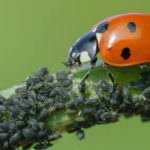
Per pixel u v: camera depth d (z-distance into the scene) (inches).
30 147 3.5
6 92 3.5
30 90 3.5
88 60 3.7
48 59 4.6
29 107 3.4
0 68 4.6
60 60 4.6
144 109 3.5
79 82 3.5
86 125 3.5
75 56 3.7
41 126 3.4
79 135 3.5
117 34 3.6
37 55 4.6
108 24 3.7
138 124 4.3
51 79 3.5
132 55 3.6
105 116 3.5
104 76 3.5
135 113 3.5
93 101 3.5
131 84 3.5
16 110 3.4
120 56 3.6
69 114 3.5
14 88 3.5
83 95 3.5
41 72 3.5
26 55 4.6
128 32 3.6
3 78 4.6
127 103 3.5
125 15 3.7
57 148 4.3
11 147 3.4
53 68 4.6
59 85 3.5
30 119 3.4
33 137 3.4
